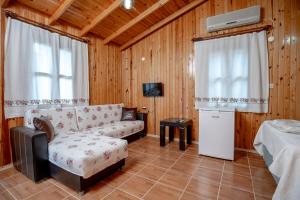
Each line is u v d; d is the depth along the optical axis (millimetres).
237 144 3271
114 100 4500
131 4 2670
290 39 2805
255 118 3088
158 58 4156
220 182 2121
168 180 2172
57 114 2885
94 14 3281
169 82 4020
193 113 3730
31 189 1960
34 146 2043
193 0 3494
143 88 4262
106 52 4254
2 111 2422
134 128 3773
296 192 1241
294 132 1753
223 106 3301
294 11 2771
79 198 1799
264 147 2336
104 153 2062
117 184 2076
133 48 4562
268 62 2953
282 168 1354
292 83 2809
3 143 2443
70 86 3338
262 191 1922
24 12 2646
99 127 3350
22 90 2604
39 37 2809
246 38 3051
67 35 3291
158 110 4215
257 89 2975
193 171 2414
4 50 2418
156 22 3996
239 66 3131
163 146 3504
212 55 3383
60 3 2785
